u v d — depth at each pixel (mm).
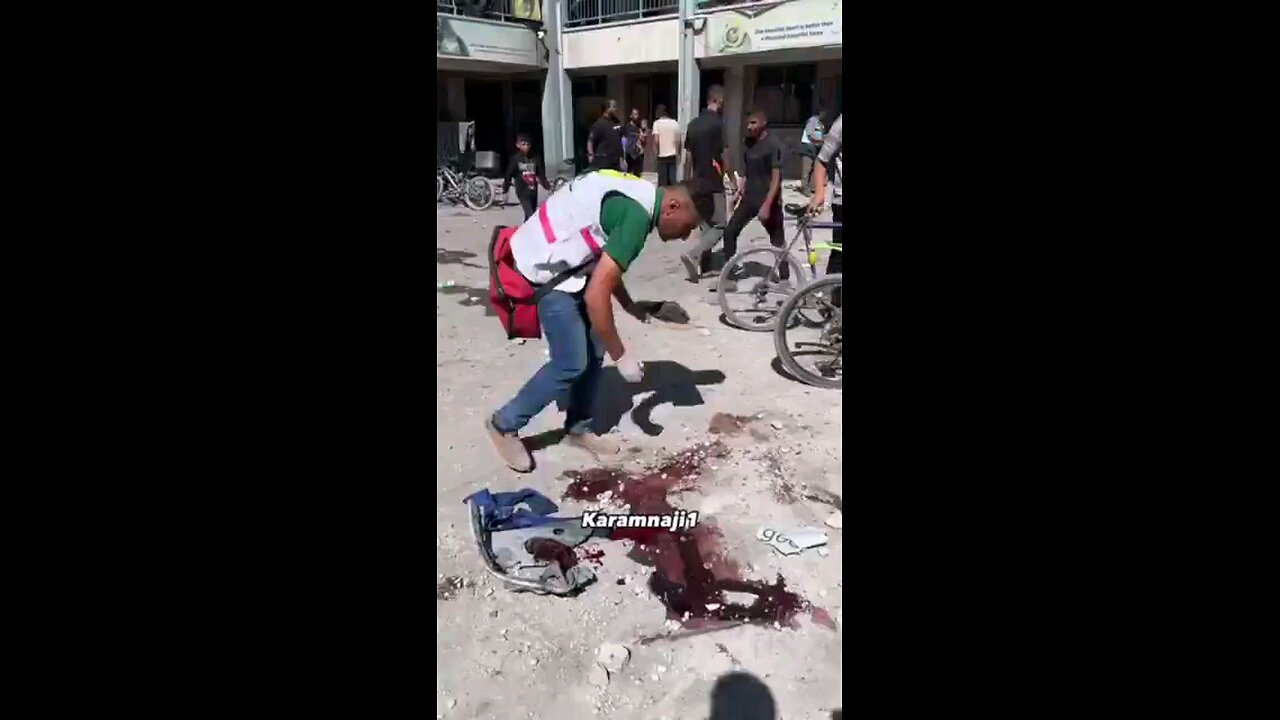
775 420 3875
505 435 3420
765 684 2256
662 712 2176
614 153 9438
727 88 15078
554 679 2285
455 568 2729
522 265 3268
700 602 2590
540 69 16578
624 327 5277
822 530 2945
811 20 13133
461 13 15281
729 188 7953
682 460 3500
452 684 2238
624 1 16000
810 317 4555
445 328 5430
